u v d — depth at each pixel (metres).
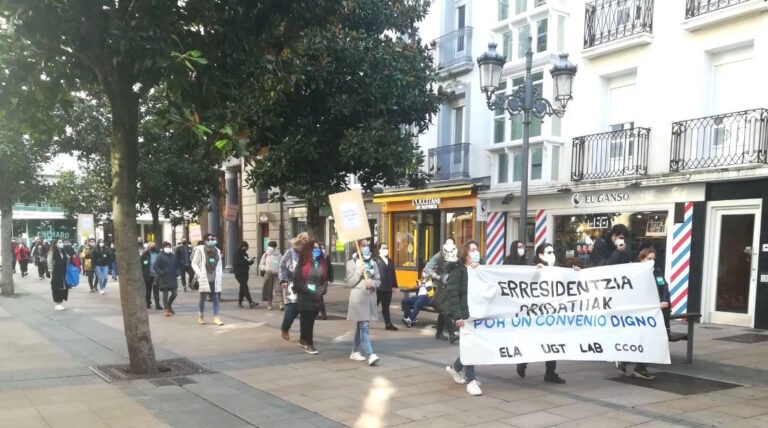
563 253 14.75
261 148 12.49
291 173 12.84
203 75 6.73
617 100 14.01
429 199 18.88
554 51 15.03
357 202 8.58
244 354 8.66
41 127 7.66
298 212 26.89
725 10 11.41
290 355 8.60
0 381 6.87
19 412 5.61
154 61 6.22
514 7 16.56
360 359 8.22
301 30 7.93
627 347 6.82
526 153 10.87
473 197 17.31
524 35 16.20
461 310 6.46
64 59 7.29
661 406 5.89
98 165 18.58
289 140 11.90
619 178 13.20
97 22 6.60
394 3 12.95
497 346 6.48
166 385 6.78
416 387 6.71
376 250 12.86
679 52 12.42
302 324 8.76
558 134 15.05
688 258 12.00
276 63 8.49
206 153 7.13
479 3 17.92
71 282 14.80
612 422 5.37
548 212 15.11
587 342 6.74
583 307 6.80
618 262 7.77
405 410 5.80
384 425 5.34
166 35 6.35
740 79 11.68
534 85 15.47
